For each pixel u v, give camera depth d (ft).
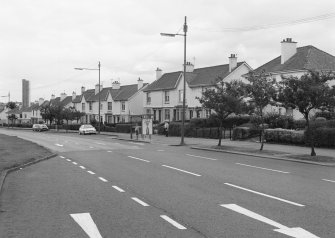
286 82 68.28
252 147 90.33
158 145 111.24
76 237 22.49
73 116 265.13
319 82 67.05
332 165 59.62
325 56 135.54
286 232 22.99
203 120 145.38
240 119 145.28
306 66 125.39
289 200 32.48
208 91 97.40
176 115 197.57
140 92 248.11
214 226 24.43
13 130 291.38
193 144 108.58
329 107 67.97
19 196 34.96
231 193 35.73
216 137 131.03
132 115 244.83
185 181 43.04
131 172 51.21
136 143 121.29
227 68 178.50
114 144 116.16
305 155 69.56
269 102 81.05
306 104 67.41
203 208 29.55
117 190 37.70
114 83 273.33
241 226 24.40
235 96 94.07
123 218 26.68
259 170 53.11
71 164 62.03
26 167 57.98
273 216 26.94
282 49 138.92
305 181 43.21
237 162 63.82
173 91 199.11
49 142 126.52
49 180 44.70
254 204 30.91
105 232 23.39
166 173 49.90
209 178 45.32
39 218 26.89
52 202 32.24
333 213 27.84
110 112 265.95
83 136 174.81
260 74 82.99
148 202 31.91
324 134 85.35
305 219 26.08
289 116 115.75
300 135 91.35
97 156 76.13
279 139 98.68
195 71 198.18
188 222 25.44
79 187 39.68
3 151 80.38
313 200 32.50
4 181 43.83
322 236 22.18
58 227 24.59
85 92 317.83
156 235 22.65
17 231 23.76
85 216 27.35
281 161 66.23
